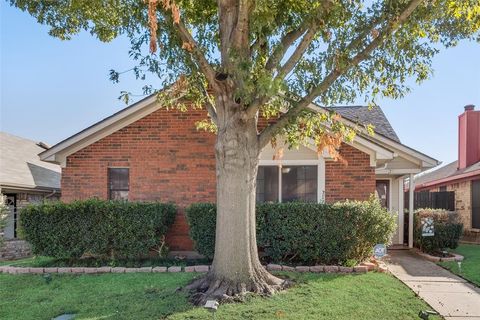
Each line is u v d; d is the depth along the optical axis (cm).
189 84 731
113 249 924
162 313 553
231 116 655
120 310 577
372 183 1035
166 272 823
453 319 550
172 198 1065
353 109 1515
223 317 535
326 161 1046
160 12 630
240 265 649
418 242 1203
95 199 966
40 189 1524
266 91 542
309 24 621
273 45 672
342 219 866
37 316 569
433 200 1766
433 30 704
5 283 768
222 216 661
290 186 1055
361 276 772
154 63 707
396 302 611
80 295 668
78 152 1088
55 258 960
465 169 1744
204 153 1069
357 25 665
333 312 556
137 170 1077
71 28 794
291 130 740
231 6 656
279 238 881
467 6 627
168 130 1077
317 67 681
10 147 1848
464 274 842
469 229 1617
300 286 682
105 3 704
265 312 551
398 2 607
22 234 930
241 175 659
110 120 1064
